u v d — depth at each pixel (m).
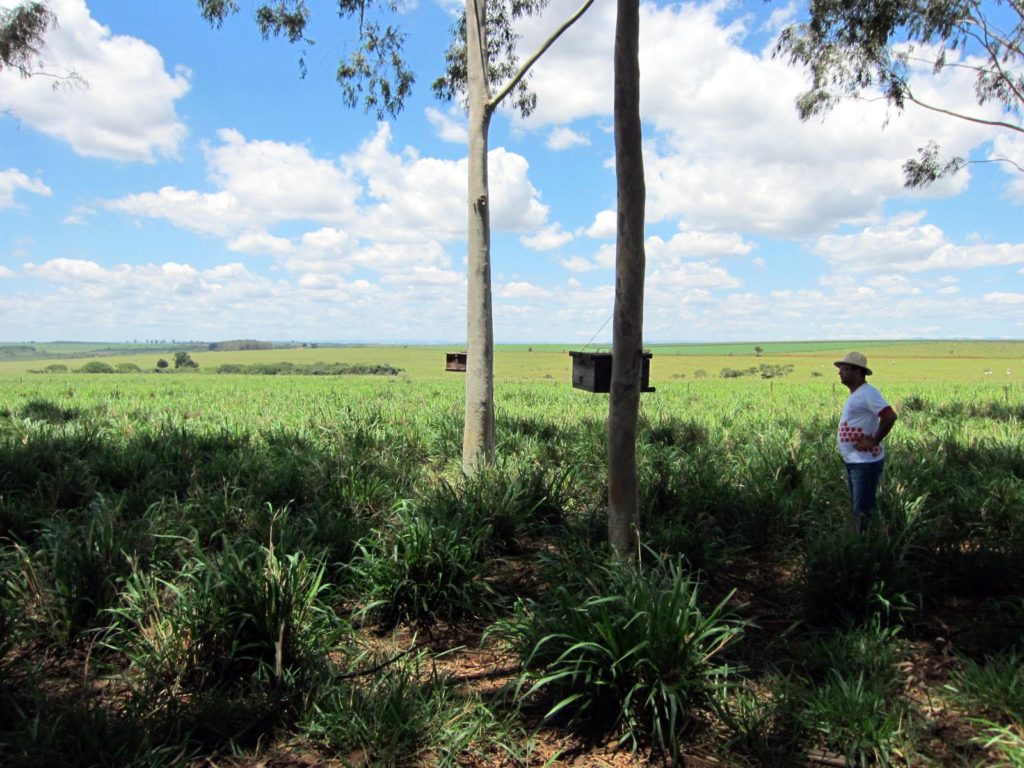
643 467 8.09
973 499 6.21
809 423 12.93
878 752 2.97
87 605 4.11
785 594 4.95
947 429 11.43
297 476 7.25
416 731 3.16
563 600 3.83
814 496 6.85
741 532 6.18
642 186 4.50
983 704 3.33
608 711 3.38
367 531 5.57
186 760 3.00
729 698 3.48
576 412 15.41
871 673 3.58
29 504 6.48
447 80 11.28
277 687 3.47
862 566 4.37
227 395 22.09
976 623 4.31
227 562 3.95
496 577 5.30
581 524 6.13
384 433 10.77
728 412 15.62
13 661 3.70
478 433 8.18
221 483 7.38
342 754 3.10
